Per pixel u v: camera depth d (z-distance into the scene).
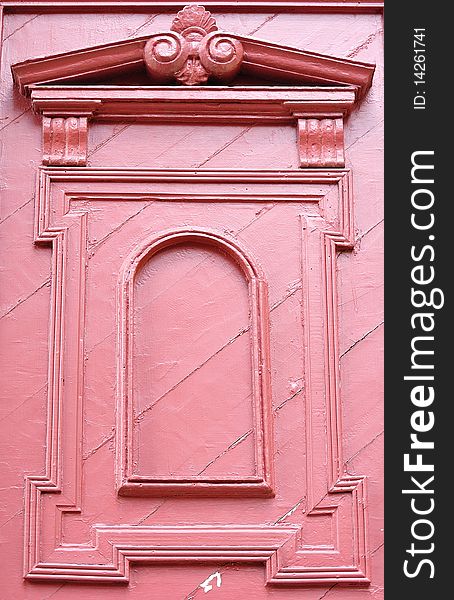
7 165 2.54
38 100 2.54
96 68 2.57
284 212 2.52
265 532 2.31
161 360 2.42
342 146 2.56
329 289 2.46
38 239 2.47
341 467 2.35
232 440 2.37
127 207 2.52
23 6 2.67
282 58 2.57
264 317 2.43
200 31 2.59
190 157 2.56
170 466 2.35
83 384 2.39
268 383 2.39
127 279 2.44
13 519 2.32
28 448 2.36
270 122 2.59
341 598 2.29
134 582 2.28
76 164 2.53
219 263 2.49
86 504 2.32
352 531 2.32
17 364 2.40
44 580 2.27
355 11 2.71
